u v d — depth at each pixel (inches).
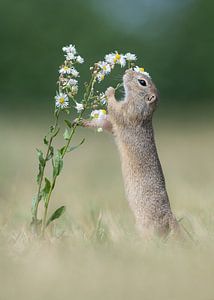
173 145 1053.8
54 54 1563.7
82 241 366.6
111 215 457.7
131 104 458.9
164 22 1702.8
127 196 443.5
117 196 594.6
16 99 1530.5
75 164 854.5
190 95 1622.8
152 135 455.8
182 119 1374.3
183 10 1724.9
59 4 1624.0
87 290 266.7
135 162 443.8
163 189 433.7
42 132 1116.5
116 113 459.5
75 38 1583.4
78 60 390.6
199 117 1396.4
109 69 396.5
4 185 628.1
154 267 303.0
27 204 535.2
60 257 324.2
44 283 276.1
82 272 295.4
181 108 1526.8
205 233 393.7
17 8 1590.8
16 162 802.8
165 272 293.0
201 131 1211.2
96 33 1605.6
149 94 461.4
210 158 920.3
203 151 989.2
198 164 864.9
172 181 706.8
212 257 320.2
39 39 1573.6
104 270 297.3
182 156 941.2
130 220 454.6
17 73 1551.4
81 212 490.9
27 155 868.0
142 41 1643.7
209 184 671.1
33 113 1366.9
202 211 474.9
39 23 1588.3
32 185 655.8
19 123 1218.6
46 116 1328.7
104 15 1665.8
